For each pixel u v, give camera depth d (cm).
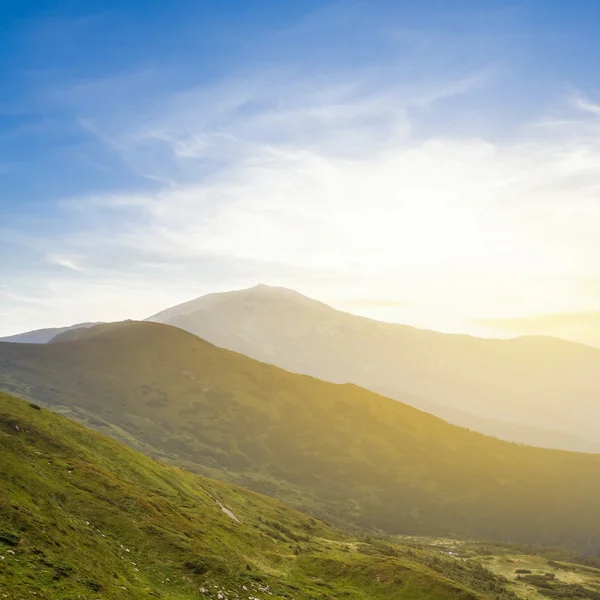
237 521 12156
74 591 4678
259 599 6775
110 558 6141
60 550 5319
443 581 9338
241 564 7975
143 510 7950
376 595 8906
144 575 6300
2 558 4644
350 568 9850
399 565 10031
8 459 7056
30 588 4375
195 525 8919
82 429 11988
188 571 6800
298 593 7650
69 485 7812
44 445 9244
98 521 7112
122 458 11450
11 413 9819
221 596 6481
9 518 5334
